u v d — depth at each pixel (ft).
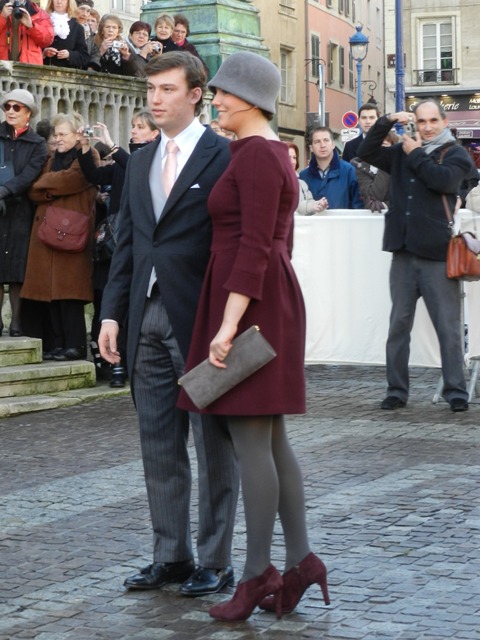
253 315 25.04
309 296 58.13
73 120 55.72
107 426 47.29
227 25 80.89
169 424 27.99
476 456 40.70
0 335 57.11
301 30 244.42
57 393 53.31
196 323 25.80
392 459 40.32
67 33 68.39
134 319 27.81
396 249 49.62
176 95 27.35
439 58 262.06
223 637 24.50
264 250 24.75
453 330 49.57
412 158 48.80
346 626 24.90
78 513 34.19
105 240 55.06
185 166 27.32
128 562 29.68
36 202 56.03
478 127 259.60
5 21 64.44
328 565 28.84
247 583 25.45
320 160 61.93
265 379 24.98
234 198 25.22
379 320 57.62
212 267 25.58
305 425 46.68
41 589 27.76
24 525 33.04
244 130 25.62
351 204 62.03
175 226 27.37
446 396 49.96
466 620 25.00
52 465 40.40
